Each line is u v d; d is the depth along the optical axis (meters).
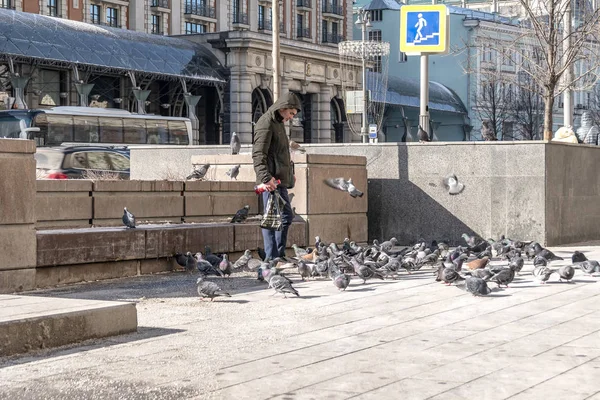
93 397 6.23
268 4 85.19
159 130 45.25
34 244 11.88
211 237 14.88
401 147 20.02
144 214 15.16
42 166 26.06
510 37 100.38
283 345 7.95
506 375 6.69
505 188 19.25
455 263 13.87
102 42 56.94
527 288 11.76
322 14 93.06
